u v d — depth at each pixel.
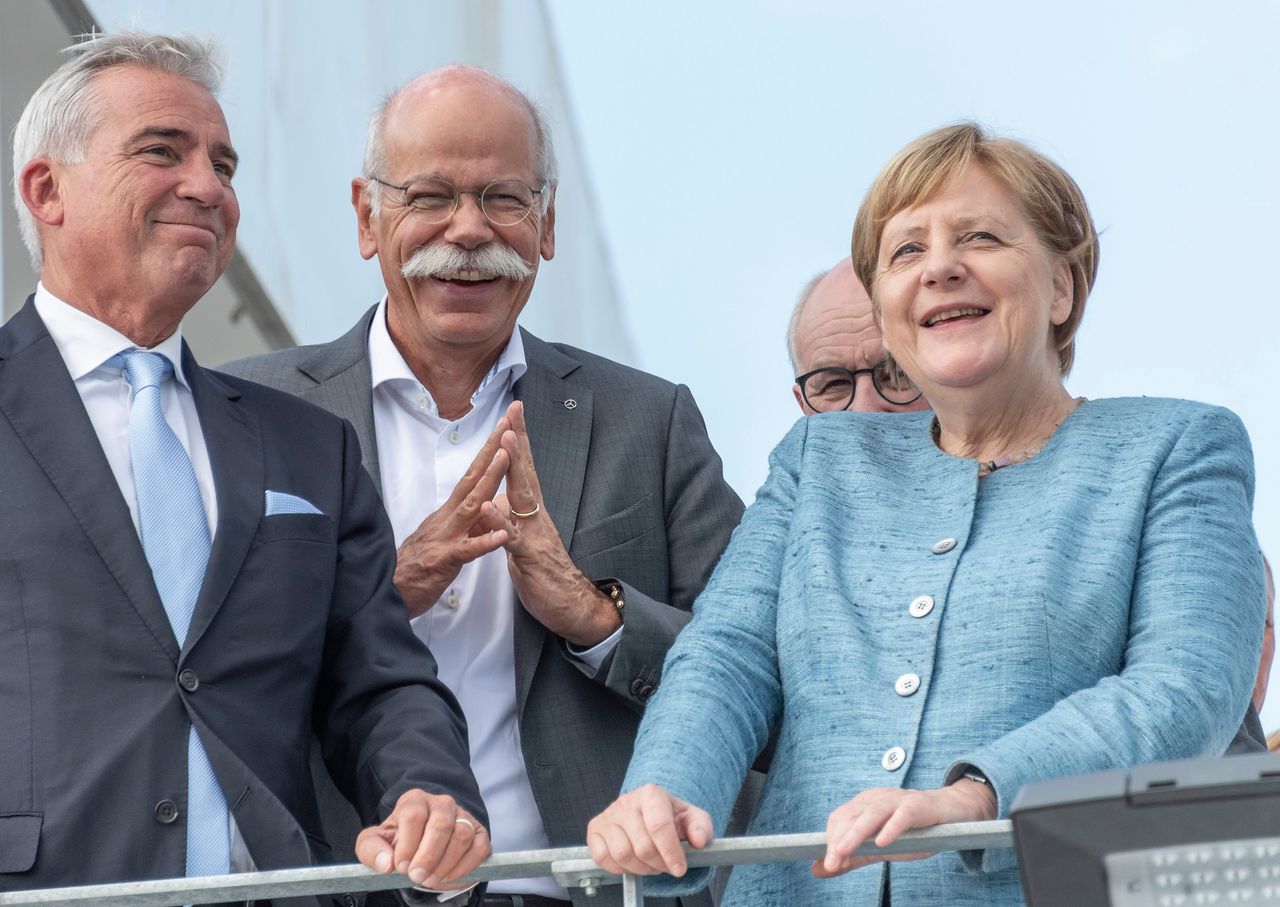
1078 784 4.78
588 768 9.45
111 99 8.67
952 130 7.95
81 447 7.79
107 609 7.46
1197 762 4.74
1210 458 7.19
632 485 10.20
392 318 10.59
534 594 9.55
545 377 10.62
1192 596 6.77
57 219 8.60
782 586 7.49
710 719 7.04
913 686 6.92
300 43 16.47
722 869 10.42
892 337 7.84
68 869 7.05
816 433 8.04
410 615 9.58
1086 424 7.47
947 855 6.65
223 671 7.57
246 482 8.14
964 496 7.40
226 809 7.35
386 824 7.05
